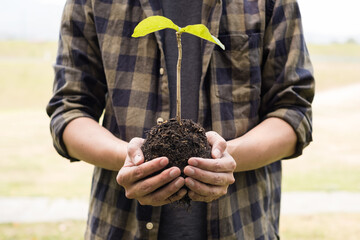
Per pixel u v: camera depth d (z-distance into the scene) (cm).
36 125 703
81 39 119
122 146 101
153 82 114
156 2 117
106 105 119
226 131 110
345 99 984
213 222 107
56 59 124
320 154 521
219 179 83
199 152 86
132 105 112
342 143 577
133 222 111
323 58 2250
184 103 114
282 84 113
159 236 108
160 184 81
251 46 113
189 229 107
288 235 268
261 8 115
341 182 402
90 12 119
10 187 376
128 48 115
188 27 79
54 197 353
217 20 112
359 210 318
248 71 113
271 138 105
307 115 112
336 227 284
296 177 422
